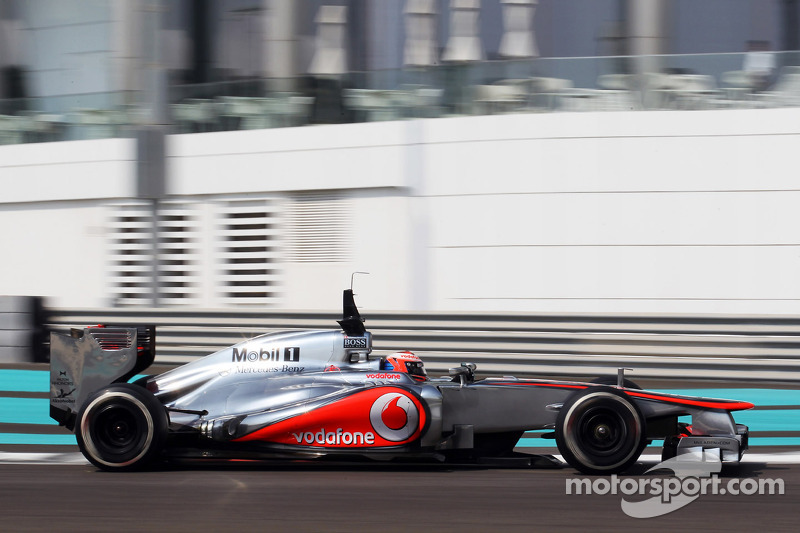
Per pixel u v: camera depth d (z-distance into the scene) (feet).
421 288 126.31
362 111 131.85
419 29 136.56
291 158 133.80
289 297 133.69
